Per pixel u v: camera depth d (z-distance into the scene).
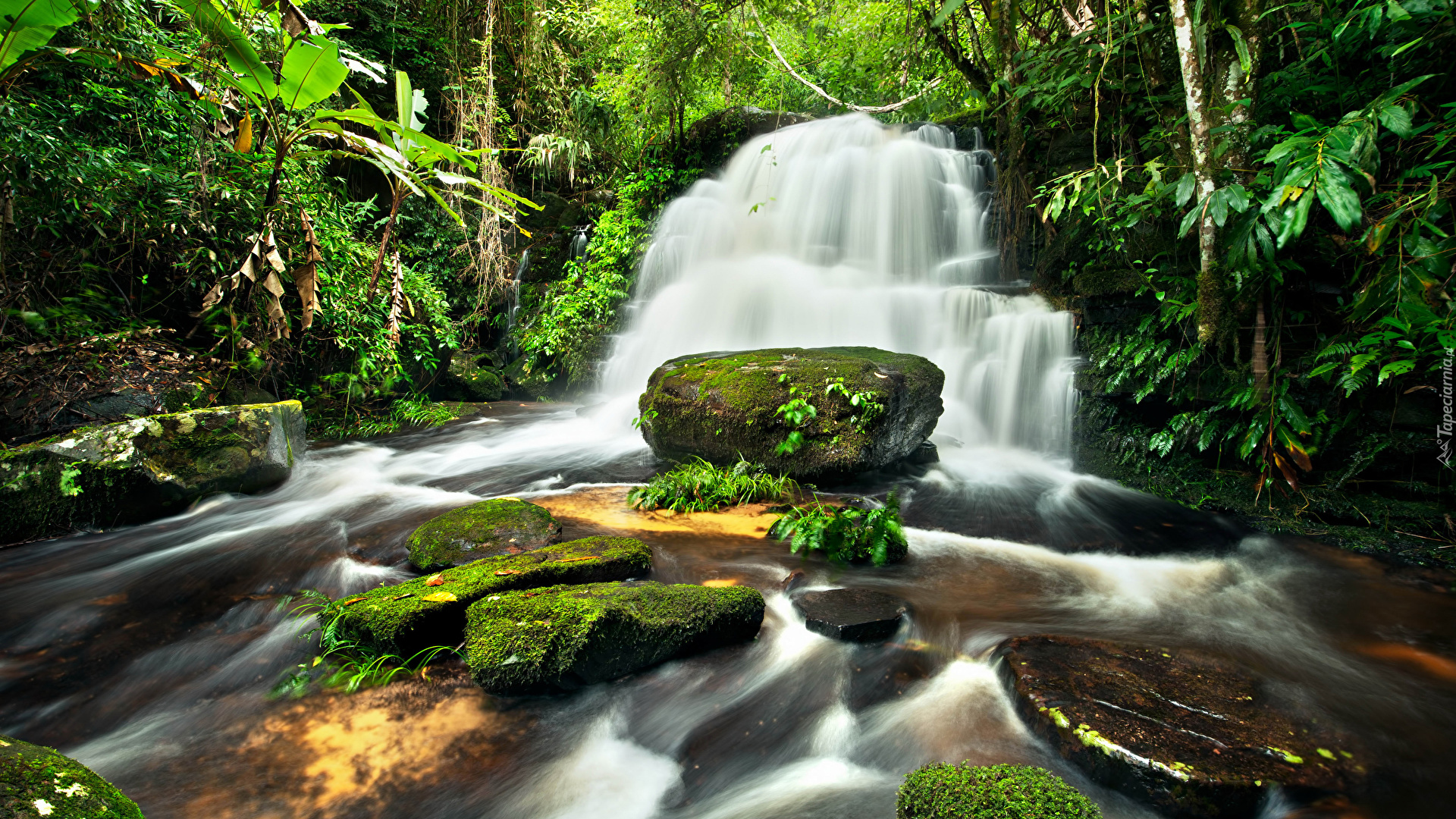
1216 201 4.20
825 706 2.58
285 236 6.46
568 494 5.29
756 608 3.04
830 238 10.04
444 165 10.47
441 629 2.85
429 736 2.35
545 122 12.88
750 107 11.81
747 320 8.73
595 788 2.15
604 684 2.67
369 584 3.56
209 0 4.46
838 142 10.56
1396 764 2.16
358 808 2.01
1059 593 3.55
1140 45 5.84
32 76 5.20
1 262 5.01
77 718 2.42
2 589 3.43
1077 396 6.23
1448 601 3.49
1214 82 4.64
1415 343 3.95
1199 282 4.94
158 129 5.69
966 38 9.12
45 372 5.04
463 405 9.62
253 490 5.15
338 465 6.02
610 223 11.49
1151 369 5.54
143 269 6.14
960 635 3.07
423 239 10.77
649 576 3.61
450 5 11.09
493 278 11.30
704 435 5.57
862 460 5.16
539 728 2.42
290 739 2.31
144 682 2.64
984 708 2.55
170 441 4.65
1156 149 6.45
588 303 10.78
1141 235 5.86
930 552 4.12
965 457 6.36
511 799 2.08
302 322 6.74
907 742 2.37
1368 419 4.58
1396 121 3.44
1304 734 2.26
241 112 5.96
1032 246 8.26
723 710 2.56
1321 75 4.50
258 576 3.64
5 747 1.64
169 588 3.48
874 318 7.84
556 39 12.73
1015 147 8.06
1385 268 3.82
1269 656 2.90
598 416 8.05
